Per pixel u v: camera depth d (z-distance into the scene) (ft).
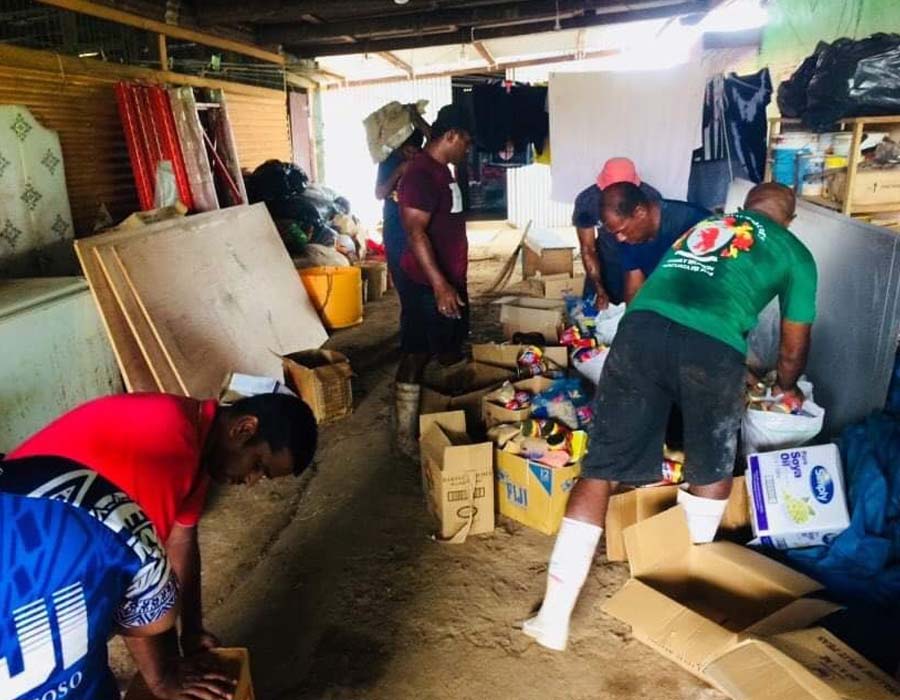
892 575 7.44
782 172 14.10
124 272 11.52
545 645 7.22
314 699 6.69
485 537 9.16
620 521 8.46
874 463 8.02
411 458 11.53
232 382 9.91
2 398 9.03
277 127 26.91
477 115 19.12
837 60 11.84
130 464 4.51
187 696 4.65
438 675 6.95
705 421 7.01
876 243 9.04
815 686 5.46
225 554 9.16
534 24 24.81
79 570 3.20
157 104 16.01
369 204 39.32
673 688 6.66
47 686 3.26
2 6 12.91
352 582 8.43
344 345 17.71
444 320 11.15
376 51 27.02
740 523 8.71
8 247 12.21
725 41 21.67
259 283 15.51
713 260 7.15
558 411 9.71
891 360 8.67
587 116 17.60
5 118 12.04
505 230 39.91
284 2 19.44
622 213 8.68
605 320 12.63
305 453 5.15
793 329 7.79
